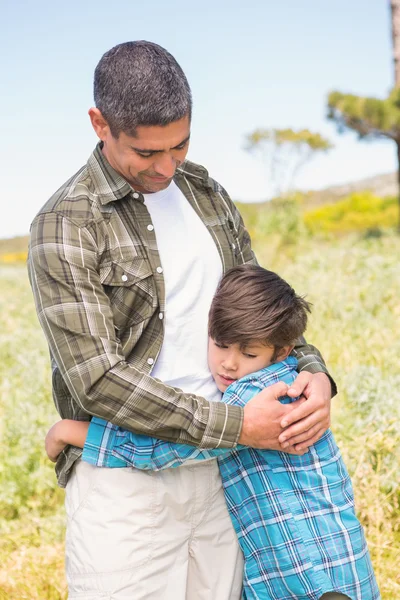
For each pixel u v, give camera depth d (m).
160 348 2.24
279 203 16.78
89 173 2.22
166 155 2.09
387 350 5.21
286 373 2.37
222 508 2.40
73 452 2.28
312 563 2.24
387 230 12.91
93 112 2.12
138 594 2.21
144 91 1.99
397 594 3.02
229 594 2.40
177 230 2.33
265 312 2.26
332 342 5.48
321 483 2.31
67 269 2.09
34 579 3.44
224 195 2.56
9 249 30.80
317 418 2.20
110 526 2.21
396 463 3.52
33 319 8.45
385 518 3.45
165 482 2.25
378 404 3.95
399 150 16.09
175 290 2.28
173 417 2.07
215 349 2.33
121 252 2.18
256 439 2.13
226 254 2.44
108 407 2.08
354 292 6.67
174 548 2.29
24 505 4.29
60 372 2.16
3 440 4.64
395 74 16.41
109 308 2.15
